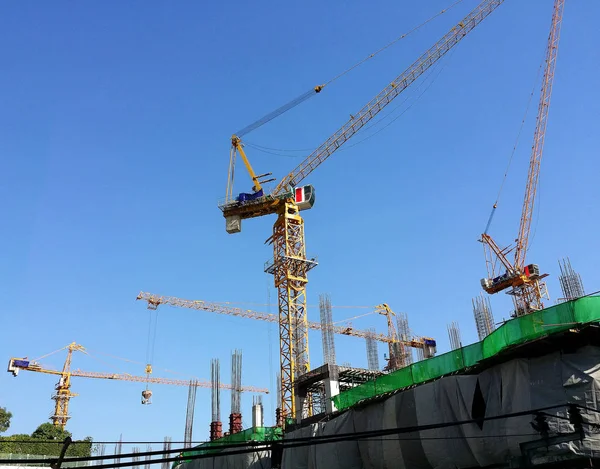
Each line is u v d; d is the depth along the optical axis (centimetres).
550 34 10812
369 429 3488
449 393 2964
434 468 2950
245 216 8988
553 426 2388
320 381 5406
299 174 9519
